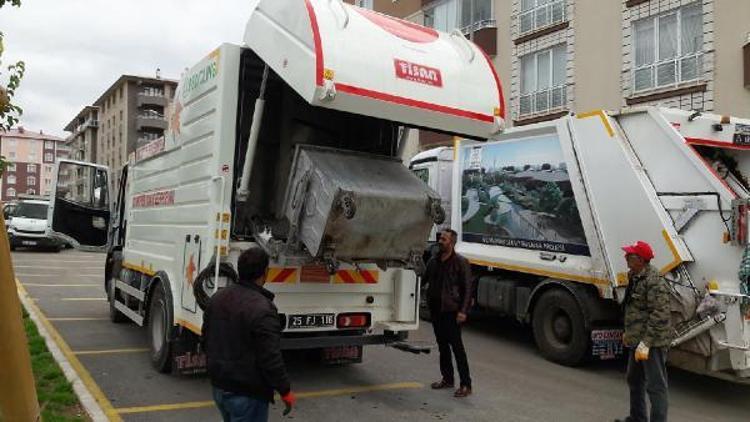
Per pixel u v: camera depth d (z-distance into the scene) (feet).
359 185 17.22
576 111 61.62
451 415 19.25
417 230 18.33
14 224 80.64
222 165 18.85
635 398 17.79
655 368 16.93
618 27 57.82
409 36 18.61
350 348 23.66
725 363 21.75
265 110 20.85
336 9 17.11
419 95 17.52
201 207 19.77
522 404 20.67
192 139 21.12
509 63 70.03
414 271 21.02
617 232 24.61
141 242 26.68
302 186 17.83
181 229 21.34
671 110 24.38
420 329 34.37
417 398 20.95
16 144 420.77
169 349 21.66
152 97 235.20
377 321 21.36
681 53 52.65
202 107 20.49
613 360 27.81
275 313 11.79
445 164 36.29
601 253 25.21
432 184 36.55
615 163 24.81
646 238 23.47
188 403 19.31
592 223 25.68
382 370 24.67
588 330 25.54
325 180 17.24
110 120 261.85
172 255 22.06
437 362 26.16
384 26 18.28
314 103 15.93
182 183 21.77
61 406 17.79
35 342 24.32
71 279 52.47
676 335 22.30
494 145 31.78
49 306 37.58
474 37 73.10
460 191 33.96
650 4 54.95
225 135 18.94
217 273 18.17
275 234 19.16
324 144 21.89
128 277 28.53
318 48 15.93
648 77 55.26
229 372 11.57
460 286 21.33
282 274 19.43
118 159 243.40
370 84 16.57
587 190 25.91
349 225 17.15
